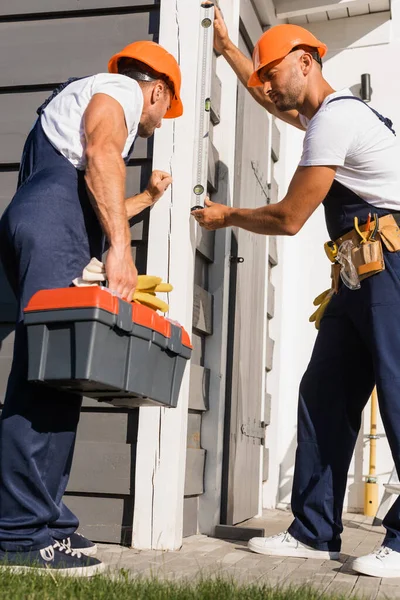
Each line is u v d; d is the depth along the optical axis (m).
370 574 3.28
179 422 3.87
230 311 4.70
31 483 2.90
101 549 3.73
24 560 2.85
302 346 6.53
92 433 3.98
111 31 4.32
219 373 4.54
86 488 3.92
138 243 4.11
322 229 6.61
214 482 4.43
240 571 3.29
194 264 4.23
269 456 6.30
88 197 3.13
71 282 3.02
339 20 6.66
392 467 6.09
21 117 4.33
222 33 4.45
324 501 3.76
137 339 2.86
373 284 3.59
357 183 3.66
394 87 6.49
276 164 6.66
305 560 3.69
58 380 2.74
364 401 3.90
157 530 3.80
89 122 3.02
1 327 4.14
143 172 4.16
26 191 3.07
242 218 3.87
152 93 3.47
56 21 4.38
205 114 4.13
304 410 3.90
